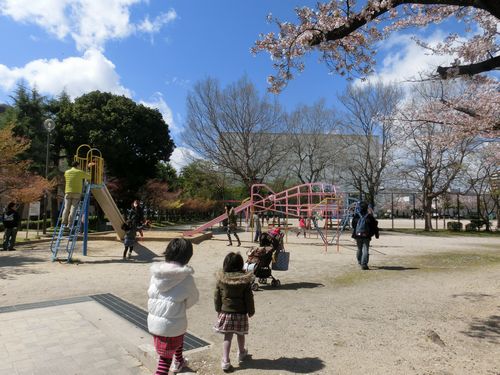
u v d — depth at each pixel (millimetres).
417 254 13812
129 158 29297
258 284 7746
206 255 12867
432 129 14539
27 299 6602
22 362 4043
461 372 3676
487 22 7652
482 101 8992
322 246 16719
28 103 25125
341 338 4660
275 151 29000
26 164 16938
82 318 5527
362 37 6309
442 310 6000
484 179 29859
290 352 4207
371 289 7625
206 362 3973
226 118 27172
